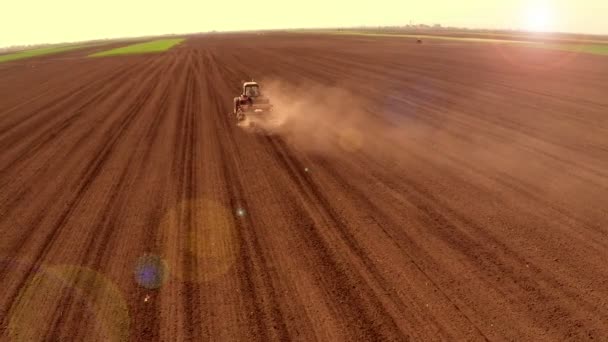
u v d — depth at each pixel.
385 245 7.19
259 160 12.41
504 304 5.53
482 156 11.88
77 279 6.59
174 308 5.79
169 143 14.71
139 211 9.06
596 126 14.51
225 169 11.69
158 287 6.29
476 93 22.02
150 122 18.27
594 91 21.19
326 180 10.52
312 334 5.14
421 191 9.54
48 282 6.54
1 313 5.84
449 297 5.73
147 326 5.44
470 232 7.51
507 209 8.39
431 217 8.19
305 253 7.06
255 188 10.16
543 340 4.86
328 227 7.96
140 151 13.85
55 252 7.49
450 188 9.63
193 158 12.84
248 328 5.32
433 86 24.83
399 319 5.34
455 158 11.80
